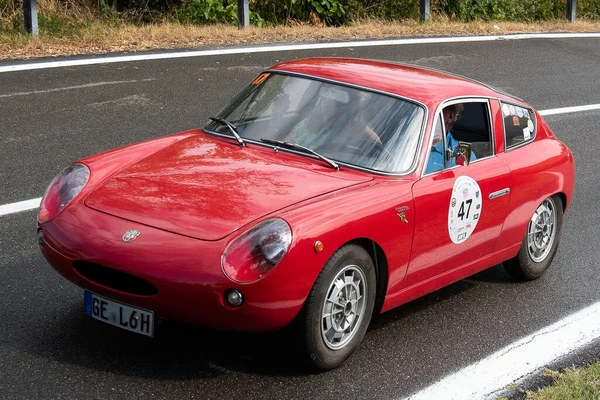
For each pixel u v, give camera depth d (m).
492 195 5.40
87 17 13.99
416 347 4.93
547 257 6.27
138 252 4.05
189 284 3.95
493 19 19.61
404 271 4.81
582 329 5.42
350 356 4.69
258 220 4.15
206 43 12.84
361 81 5.29
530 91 12.57
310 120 5.09
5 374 4.16
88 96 9.73
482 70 13.41
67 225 4.32
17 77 10.12
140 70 11.00
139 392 4.09
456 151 5.13
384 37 14.95
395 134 4.97
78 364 4.32
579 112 11.78
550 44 16.41
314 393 4.24
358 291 4.50
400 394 4.34
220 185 4.47
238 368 4.41
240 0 14.06
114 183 4.58
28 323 4.74
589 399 4.29
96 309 4.30
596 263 6.71
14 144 8.03
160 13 15.60
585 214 7.89
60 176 4.75
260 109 5.31
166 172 4.66
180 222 4.16
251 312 4.00
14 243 5.90
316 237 4.09
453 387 4.48
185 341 4.66
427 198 4.82
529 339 5.20
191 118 9.36
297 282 4.05
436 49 14.45
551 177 6.00
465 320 5.41
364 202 4.44
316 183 4.56
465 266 5.43
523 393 4.46
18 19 12.35
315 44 13.52
